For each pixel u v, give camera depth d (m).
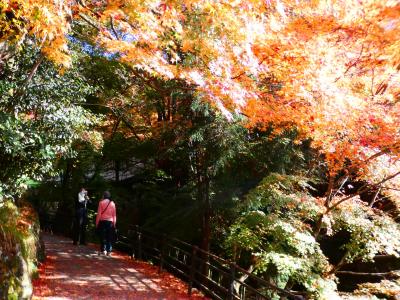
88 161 15.87
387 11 3.80
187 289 8.82
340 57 5.75
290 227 7.88
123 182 17.23
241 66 6.55
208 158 10.50
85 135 11.33
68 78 7.66
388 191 8.77
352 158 7.50
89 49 10.98
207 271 10.15
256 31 5.77
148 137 14.67
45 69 7.13
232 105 6.80
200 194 11.55
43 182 17.00
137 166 16.77
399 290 8.53
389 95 6.48
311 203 8.33
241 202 9.27
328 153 7.80
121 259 11.68
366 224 8.48
